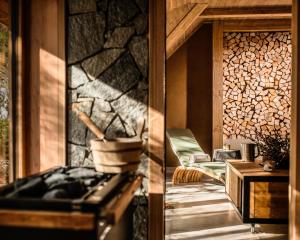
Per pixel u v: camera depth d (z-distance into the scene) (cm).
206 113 690
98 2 269
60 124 271
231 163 406
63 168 232
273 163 355
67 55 271
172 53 653
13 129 272
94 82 270
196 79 692
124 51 268
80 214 148
